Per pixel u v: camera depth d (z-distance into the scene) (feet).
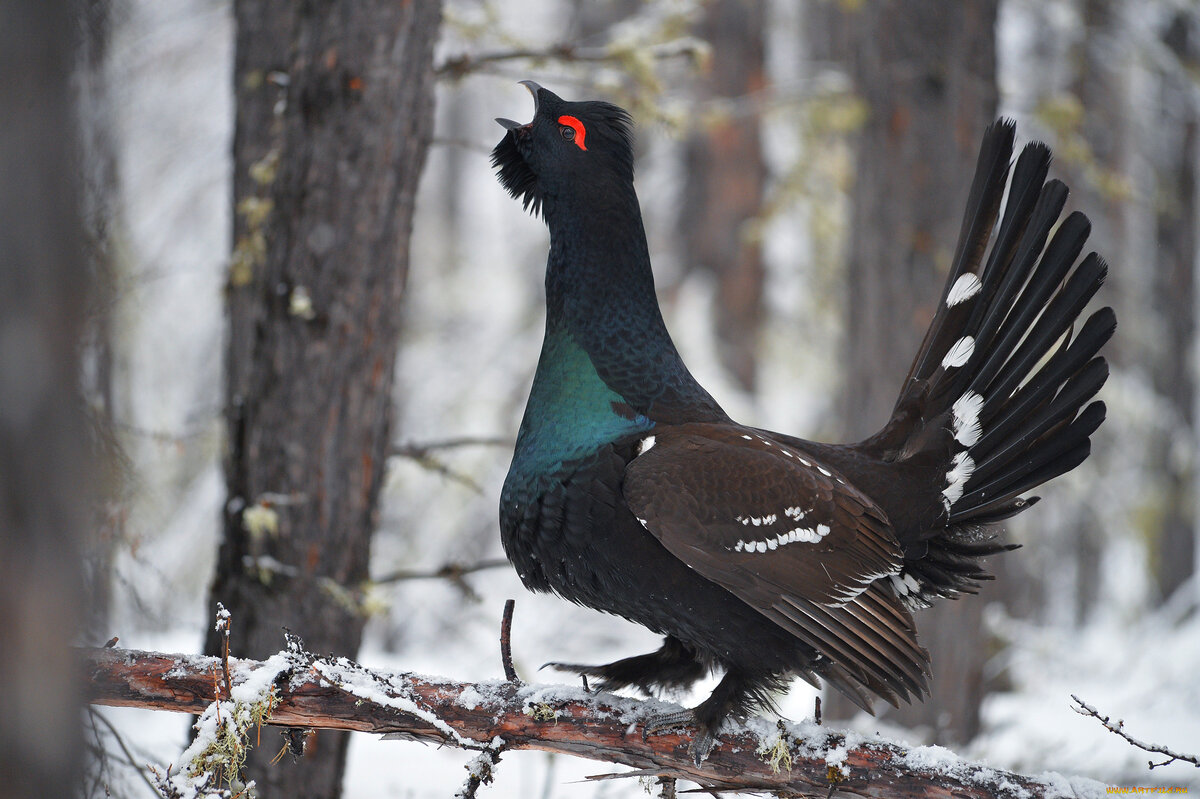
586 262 25.94
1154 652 74.79
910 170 48.26
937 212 48.06
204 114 61.72
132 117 50.70
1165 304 103.65
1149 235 101.55
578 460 24.50
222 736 20.40
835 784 21.67
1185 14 79.15
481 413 85.87
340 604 31.17
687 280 95.91
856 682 24.31
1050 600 109.40
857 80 51.11
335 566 31.19
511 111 105.19
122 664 20.66
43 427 14.57
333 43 30.17
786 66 97.96
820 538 23.66
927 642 47.09
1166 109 87.71
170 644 45.44
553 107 26.81
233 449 31.81
